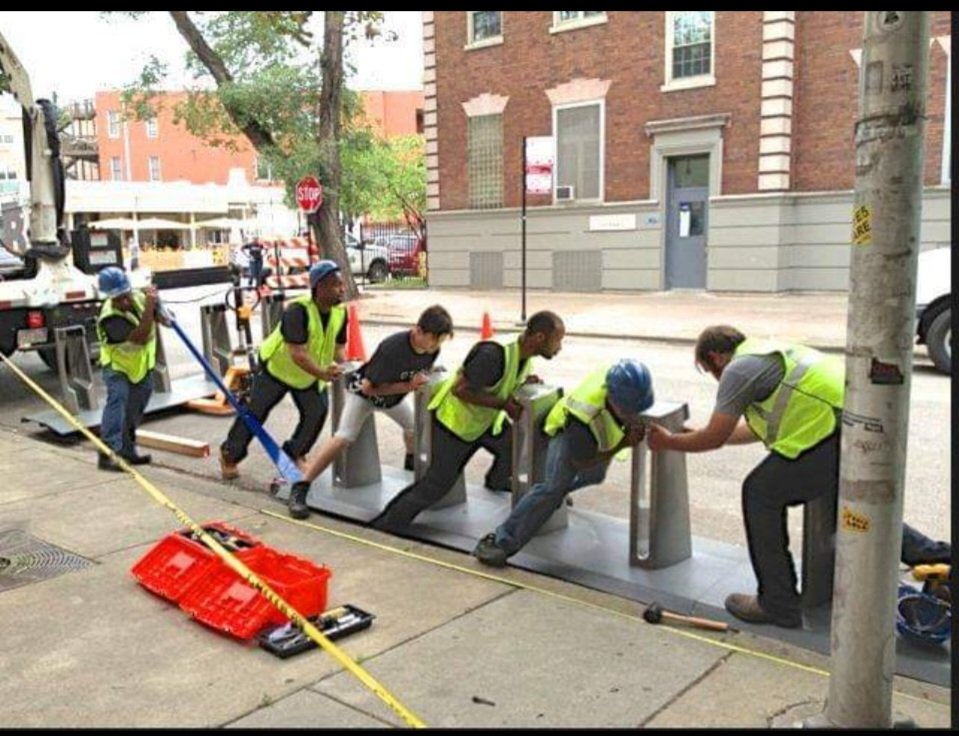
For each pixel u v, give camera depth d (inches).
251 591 150.6
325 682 131.9
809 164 661.3
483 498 220.2
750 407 148.1
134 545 190.7
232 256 758.5
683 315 579.8
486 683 131.0
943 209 577.6
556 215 772.6
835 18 633.6
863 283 101.7
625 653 139.9
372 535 197.2
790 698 125.6
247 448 252.4
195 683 132.5
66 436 299.7
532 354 187.5
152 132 2079.2
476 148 818.8
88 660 140.3
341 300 232.8
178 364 448.8
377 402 217.3
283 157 727.7
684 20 685.3
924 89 97.5
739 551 181.8
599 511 221.0
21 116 385.7
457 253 844.0
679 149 700.0
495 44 786.8
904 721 111.3
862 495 104.4
